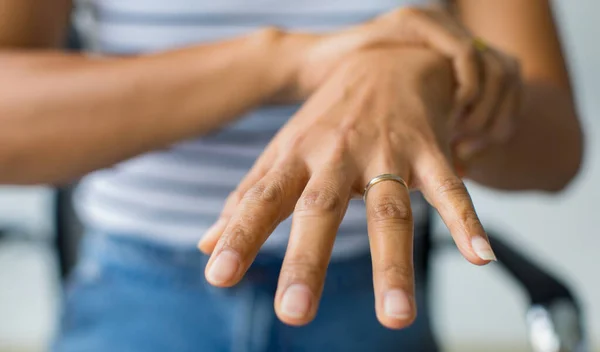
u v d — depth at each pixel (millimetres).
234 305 807
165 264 818
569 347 831
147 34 808
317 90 634
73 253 1072
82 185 1019
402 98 617
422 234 1007
